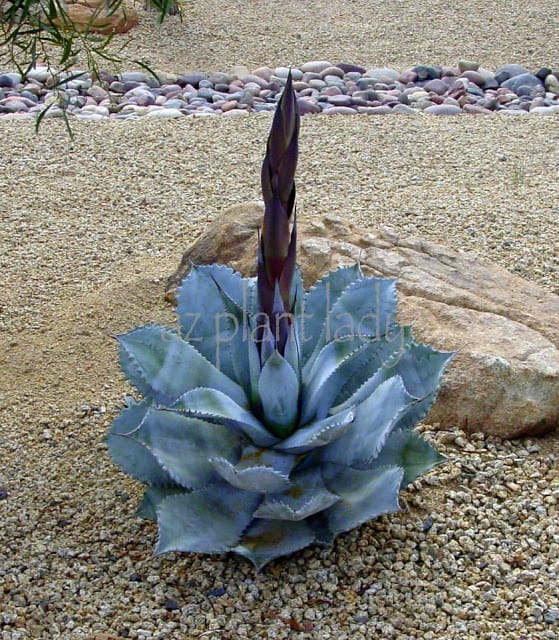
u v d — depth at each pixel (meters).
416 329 3.83
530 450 3.51
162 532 2.63
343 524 2.77
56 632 2.70
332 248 4.45
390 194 6.27
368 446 2.75
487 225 5.61
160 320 4.53
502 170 6.73
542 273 4.92
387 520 3.11
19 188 6.42
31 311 4.74
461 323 3.87
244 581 2.87
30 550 3.04
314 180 6.58
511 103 8.76
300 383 2.92
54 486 3.37
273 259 2.65
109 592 2.85
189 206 6.19
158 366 2.88
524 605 2.79
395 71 9.95
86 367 4.16
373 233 4.66
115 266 5.28
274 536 2.80
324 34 11.70
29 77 9.08
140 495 3.30
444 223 5.67
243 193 6.41
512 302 4.14
